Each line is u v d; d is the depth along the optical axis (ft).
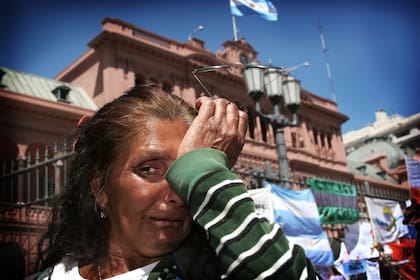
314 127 97.25
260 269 3.25
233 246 3.30
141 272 4.23
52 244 5.25
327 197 31.45
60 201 5.27
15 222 28.35
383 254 31.53
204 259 4.01
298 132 92.07
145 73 69.82
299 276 3.50
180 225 4.11
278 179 29.09
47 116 58.85
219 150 3.80
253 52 89.10
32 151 57.82
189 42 80.43
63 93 67.26
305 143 91.97
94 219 4.81
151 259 4.46
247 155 76.59
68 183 5.22
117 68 66.80
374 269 29.86
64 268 4.74
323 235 28.09
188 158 3.64
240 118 4.23
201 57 75.97
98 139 4.51
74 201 5.08
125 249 4.47
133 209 4.08
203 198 3.41
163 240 4.04
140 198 4.04
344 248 29.89
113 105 4.61
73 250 4.83
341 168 98.12
